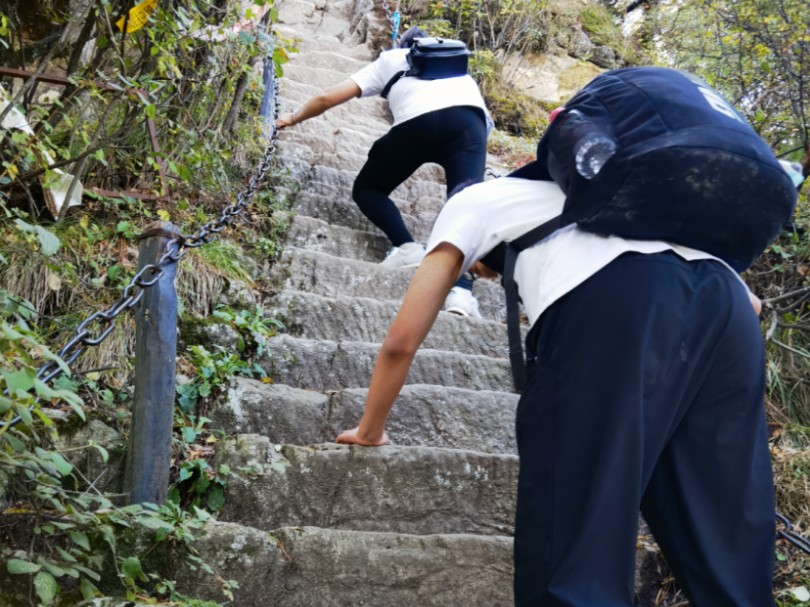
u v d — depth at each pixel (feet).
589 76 25.12
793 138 13.44
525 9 25.09
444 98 12.29
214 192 13.17
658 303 4.60
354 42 26.55
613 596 4.24
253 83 13.78
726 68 14.79
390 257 12.85
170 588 6.26
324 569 6.80
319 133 17.95
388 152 12.57
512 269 5.23
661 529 4.86
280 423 8.73
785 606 7.63
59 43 9.63
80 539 5.74
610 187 4.65
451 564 7.04
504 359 10.72
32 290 9.34
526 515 4.66
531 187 5.39
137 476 6.73
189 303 10.37
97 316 5.50
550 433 4.65
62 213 10.19
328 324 10.91
